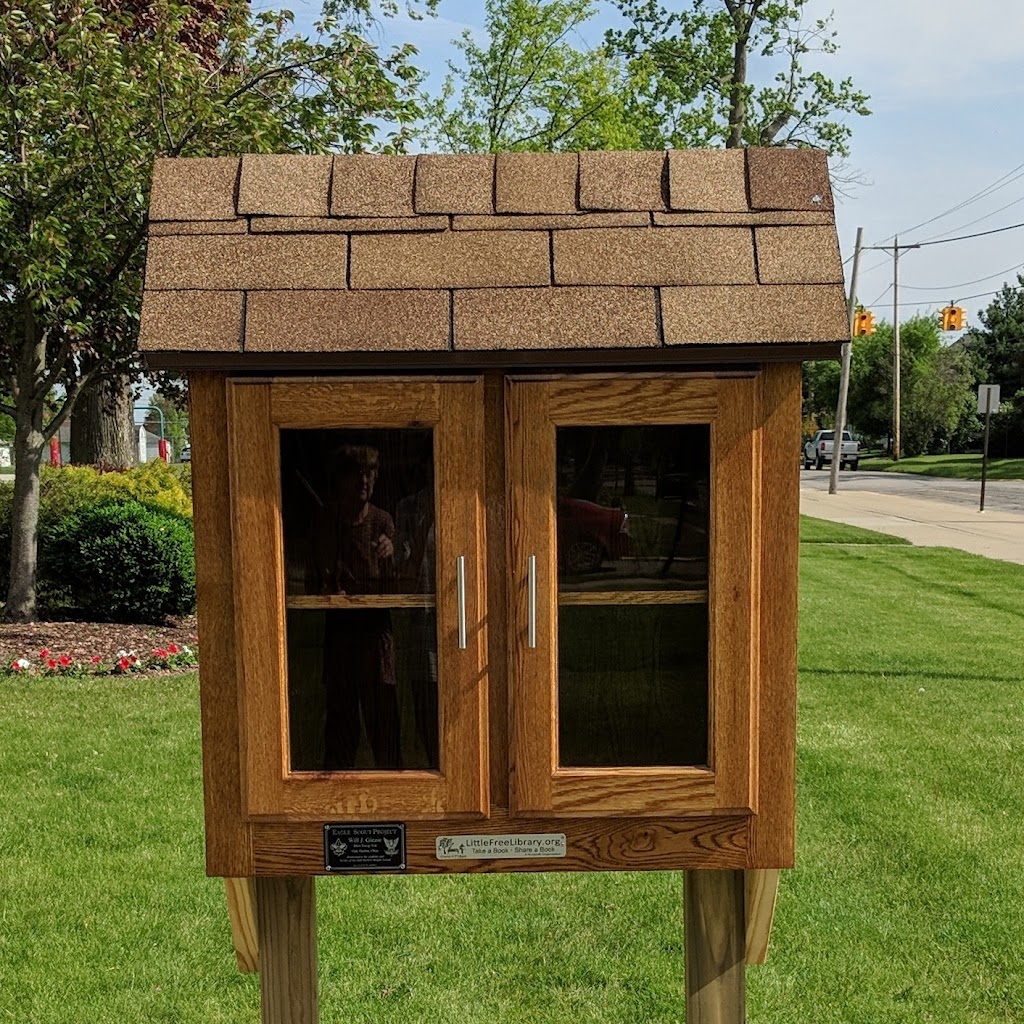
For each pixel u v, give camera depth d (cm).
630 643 182
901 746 494
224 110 670
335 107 750
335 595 180
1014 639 757
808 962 304
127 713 542
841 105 2102
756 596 178
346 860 182
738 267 178
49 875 353
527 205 185
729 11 2094
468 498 176
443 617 178
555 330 172
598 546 180
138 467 1102
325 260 179
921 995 288
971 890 345
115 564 780
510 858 183
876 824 397
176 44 678
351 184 187
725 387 175
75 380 792
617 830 183
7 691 588
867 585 1026
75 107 646
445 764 180
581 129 1680
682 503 180
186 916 329
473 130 1762
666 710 183
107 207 679
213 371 176
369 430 178
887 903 338
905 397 5047
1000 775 454
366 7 808
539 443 176
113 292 698
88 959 304
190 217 183
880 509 2066
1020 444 4409
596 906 340
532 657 179
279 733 179
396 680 181
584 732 182
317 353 170
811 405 5844
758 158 189
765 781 183
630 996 288
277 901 197
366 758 183
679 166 188
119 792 427
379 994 289
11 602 771
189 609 816
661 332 172
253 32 738
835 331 171
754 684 180
